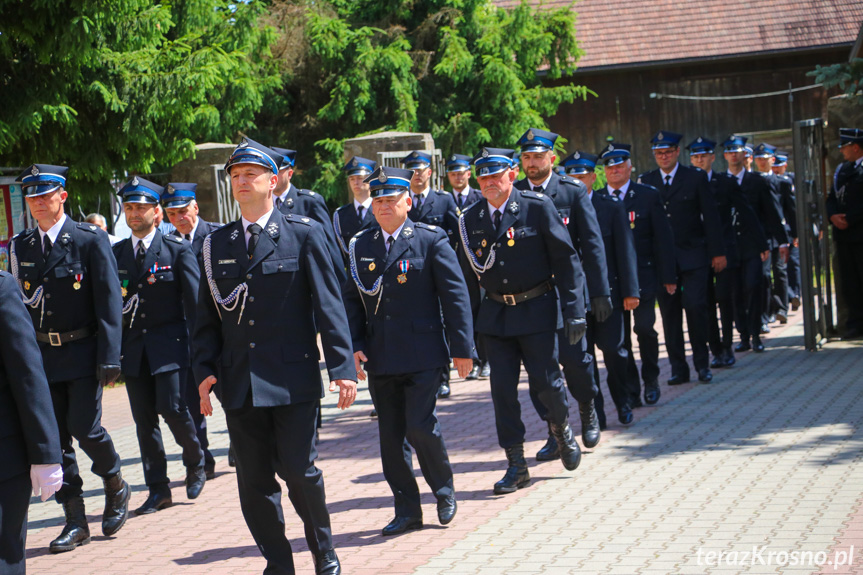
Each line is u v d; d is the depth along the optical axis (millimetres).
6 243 11375
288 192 8484
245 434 4941
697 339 9883
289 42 19984
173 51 12719
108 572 5594
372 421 9461
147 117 12289
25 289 6168
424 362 5707
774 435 7422
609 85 26422
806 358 10852
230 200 13570
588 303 7137
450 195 10234
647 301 8758
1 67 11359
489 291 6590
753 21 26062
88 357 6188
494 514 6020
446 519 5871
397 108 19578
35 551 6133
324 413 10031
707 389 9477
